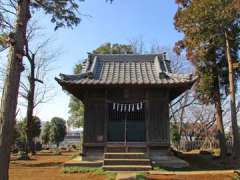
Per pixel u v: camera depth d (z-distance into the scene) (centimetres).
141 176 1250
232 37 1984
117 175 1339
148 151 1659
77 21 1227
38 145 4084
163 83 1638
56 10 1185
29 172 1570
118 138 1722
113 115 1752
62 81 1620
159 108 1716
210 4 1897
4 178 852
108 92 1741
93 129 1697
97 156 1664
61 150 3897
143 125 1734
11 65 914
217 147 3772
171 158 1642
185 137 4650
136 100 1730
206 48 2094
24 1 962
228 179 1255
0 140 865
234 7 1838
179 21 2052
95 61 1912
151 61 1961
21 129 3189
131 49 3806
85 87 1683
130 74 1803
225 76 2169
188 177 1298
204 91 2195
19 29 938
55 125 5378
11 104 892
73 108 4397
